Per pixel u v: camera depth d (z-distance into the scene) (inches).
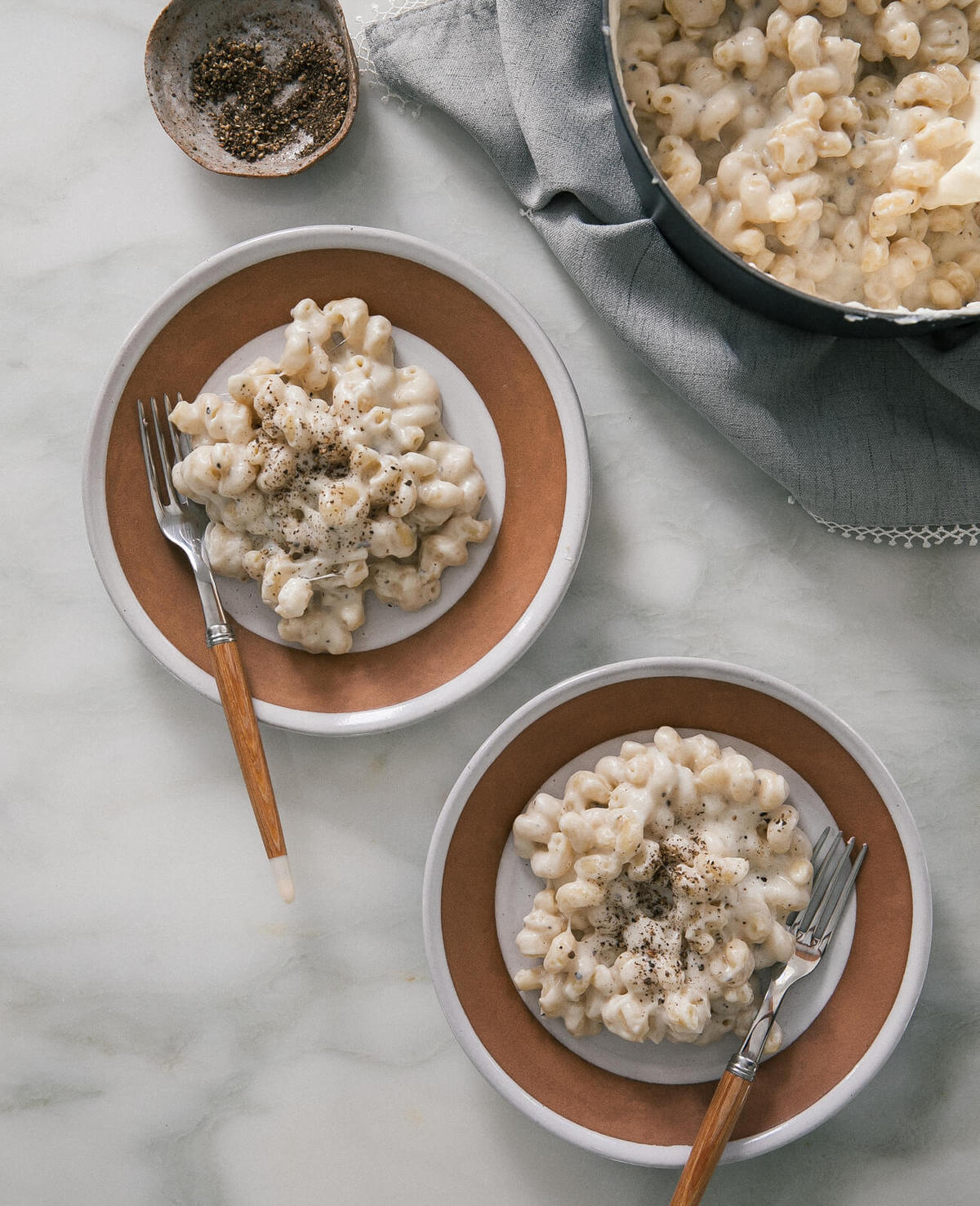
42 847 31.7
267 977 31.5
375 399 29.4
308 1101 31.5
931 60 28.0
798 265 28.3
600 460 31.4
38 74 31.4
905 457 30.0
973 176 27.5
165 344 30.0
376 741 31.4
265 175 30.0
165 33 30.1
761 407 29.9
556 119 29.6
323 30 30.4
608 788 29.1
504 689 31.3
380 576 29.9
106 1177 31.6
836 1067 29.3
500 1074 29.2
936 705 31.2
